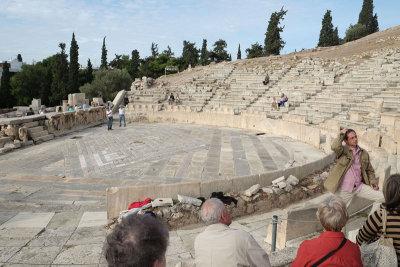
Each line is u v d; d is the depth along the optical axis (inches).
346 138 183.5
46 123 695.1
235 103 1137.4
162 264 59.6
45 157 507.5
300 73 1298.0
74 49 2317.9
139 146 598.9
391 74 973.2
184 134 753.0
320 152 545.0
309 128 621.6
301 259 92.8
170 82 1587.1
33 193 336.5
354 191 184.9
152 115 1053.2
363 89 920.3
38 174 409.7
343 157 185.2
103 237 220.4
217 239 98.6
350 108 833.5
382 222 104.0
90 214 273.1
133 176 401.4
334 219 92.5
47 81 2506.2
